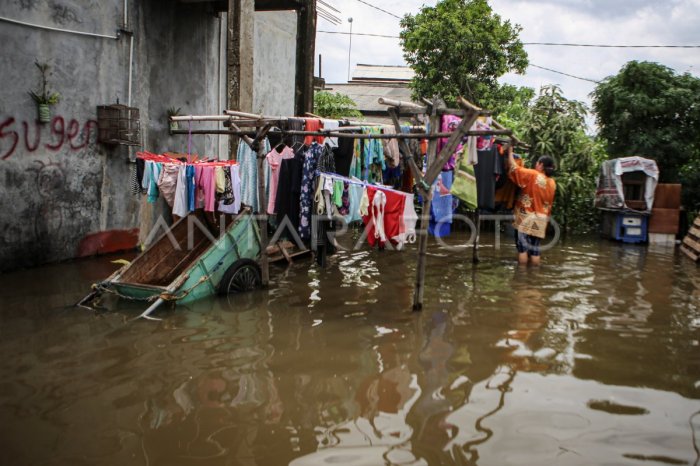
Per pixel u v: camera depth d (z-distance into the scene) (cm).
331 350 505
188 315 601
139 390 417
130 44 930
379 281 780
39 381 429
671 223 1190
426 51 1811
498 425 373
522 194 897
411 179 930
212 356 486
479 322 596
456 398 413
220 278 687
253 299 673
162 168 725
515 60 1880
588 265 923
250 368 462
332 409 393
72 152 835
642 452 342
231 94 895
